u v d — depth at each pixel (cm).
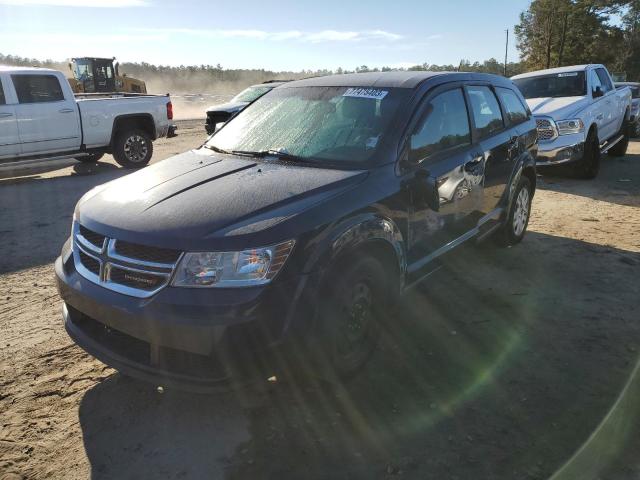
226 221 283
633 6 4569
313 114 410
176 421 305
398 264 352
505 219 539
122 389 336
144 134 1220
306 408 316
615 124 1124
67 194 914
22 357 373
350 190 324
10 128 1005
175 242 273
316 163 363
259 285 269
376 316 344
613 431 288
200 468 269
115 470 268
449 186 410
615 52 4484
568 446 278
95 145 1142
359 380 341
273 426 300
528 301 452
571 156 902
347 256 308
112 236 292
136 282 282
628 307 437
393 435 290
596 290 472
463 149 439
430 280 500
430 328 408
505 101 543
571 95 998
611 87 1142
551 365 353
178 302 265
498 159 498
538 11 4091
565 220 704
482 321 418
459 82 455
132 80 2472
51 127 1059
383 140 363
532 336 392
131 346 300
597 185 925
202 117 2877
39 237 650
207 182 335
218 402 322
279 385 337
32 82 1036
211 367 268
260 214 290
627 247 591
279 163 368
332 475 262
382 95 399
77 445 286
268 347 271
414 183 366
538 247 593
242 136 423
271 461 272
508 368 351
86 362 367
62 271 322
